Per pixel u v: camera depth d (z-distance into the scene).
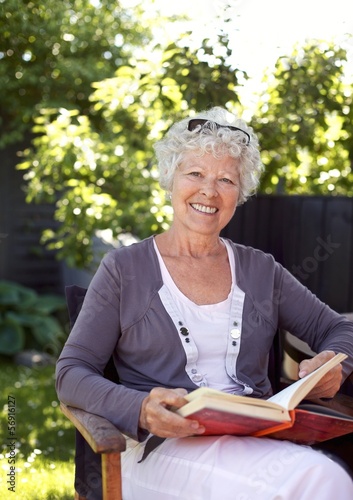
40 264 7.48
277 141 4.31
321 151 4.50
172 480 1.87
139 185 5.02
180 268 2.19
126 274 2.12
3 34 4.77
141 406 1.83
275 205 4.48
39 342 6.50
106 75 5.74
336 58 3.96
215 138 2.18
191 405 1.69
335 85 4.15
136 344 2.09
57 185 5.18
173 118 4.25
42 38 5.11
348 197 4.53
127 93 4.59
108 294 2.10
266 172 4.54
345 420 1.84
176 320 2.09
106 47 5.80
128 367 2.13
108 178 5.01
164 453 1.92
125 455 2.04
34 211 7.40
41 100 6.06
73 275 7.11
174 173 2.23
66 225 5.07
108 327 2.08
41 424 4.25
